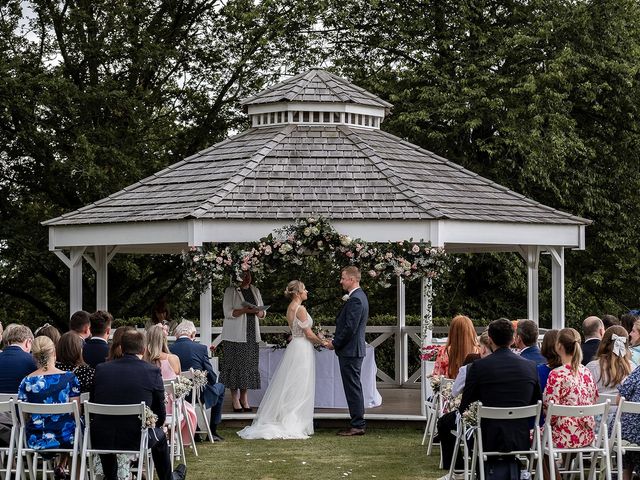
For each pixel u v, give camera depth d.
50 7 25.05
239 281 13.94
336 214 13.93
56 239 15.61
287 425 12.93
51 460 9.49
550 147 23.98
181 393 10.48
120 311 27.12
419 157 16.12
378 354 23.84
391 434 13.26
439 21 26.83
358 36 27.84
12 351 9.74
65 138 23.69
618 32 26.05
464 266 25.91
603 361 9.45
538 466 8.52
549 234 15.21
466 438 8.96
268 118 16.42
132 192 15.80
